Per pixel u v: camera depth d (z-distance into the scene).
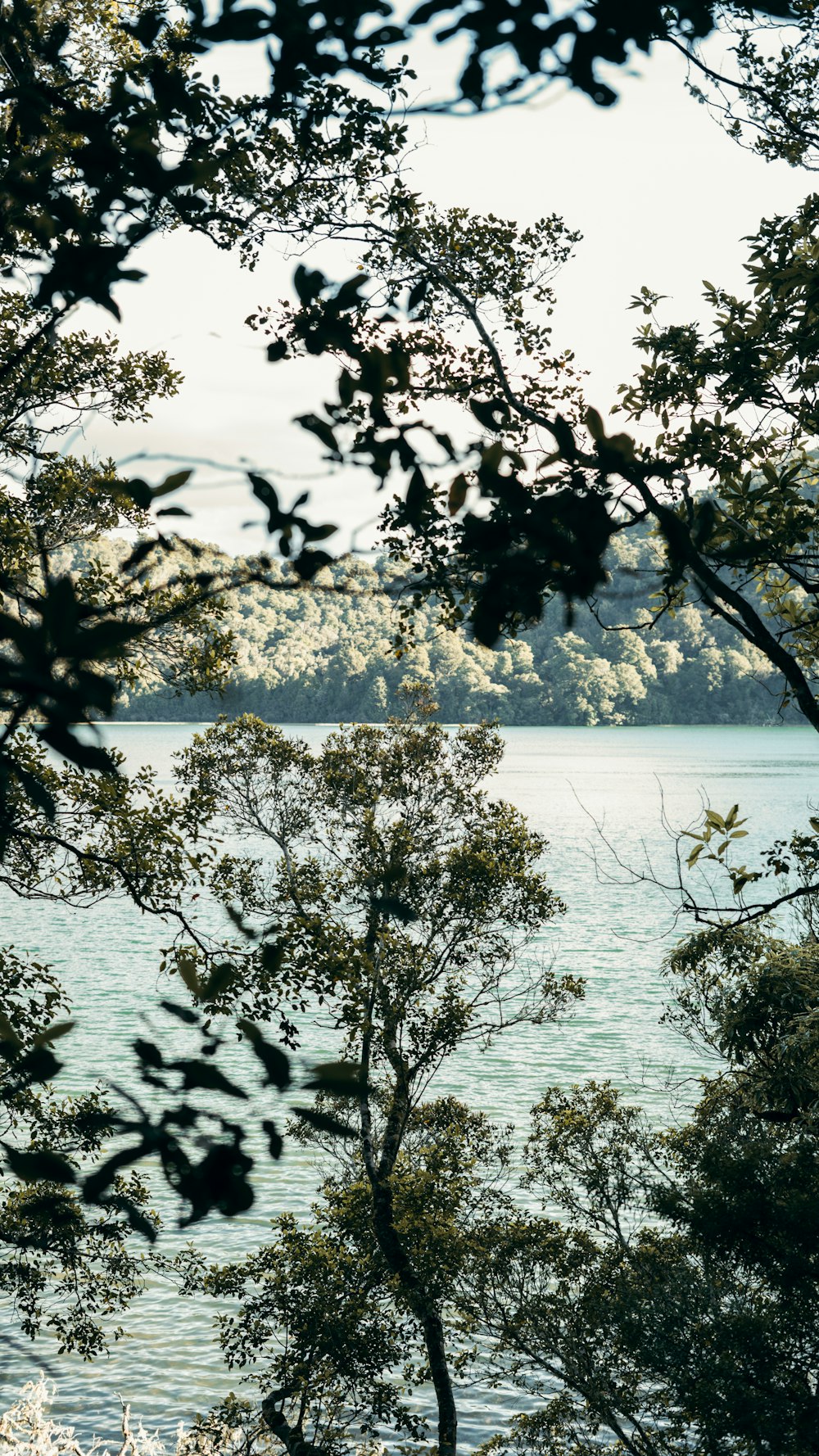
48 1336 20.05
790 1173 12.46
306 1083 1.61
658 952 52.53
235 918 1.78
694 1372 12.23
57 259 1.94
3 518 7.10
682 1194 13.45
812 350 8.28
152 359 8.39
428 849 16.66
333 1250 15.03
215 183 4.42
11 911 69.56
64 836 10.77
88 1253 11.73
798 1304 12.38
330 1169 24.97
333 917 15.23
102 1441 16.98
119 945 56.62
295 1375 13.95
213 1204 1.58
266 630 173.50
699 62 4.52
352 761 16.86
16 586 1.50
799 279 8.19
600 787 120.62
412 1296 14.37
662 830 91.81
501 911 16.69
